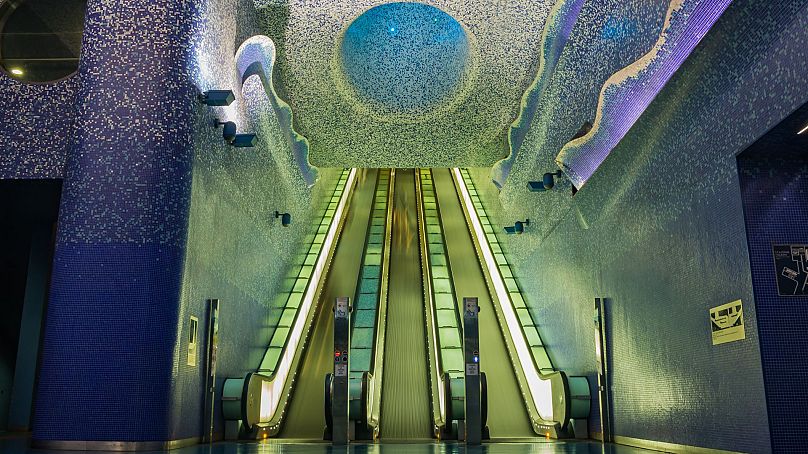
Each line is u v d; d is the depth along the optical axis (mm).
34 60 8805
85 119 7746
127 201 7547
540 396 10273
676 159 6473
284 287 12930
